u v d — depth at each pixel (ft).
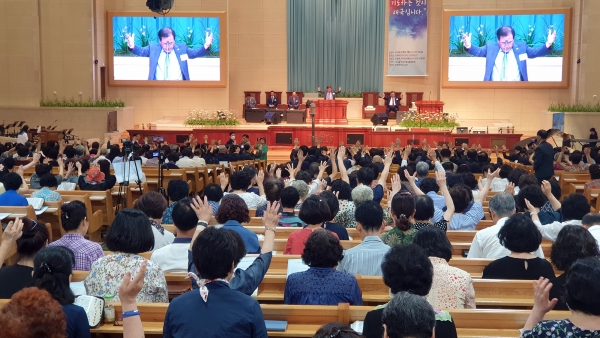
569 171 52.85
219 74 104.37
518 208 28.09
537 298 12.35
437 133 90.07
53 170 46.68
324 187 30.99
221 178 31.35
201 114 94.68
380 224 19.65
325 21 109.19
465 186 27.91
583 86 99.91
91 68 101.65
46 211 31.76
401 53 106.93
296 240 21.65
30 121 97.35
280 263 20.90
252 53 111.34
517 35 101.81
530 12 101.14
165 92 106.32
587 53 99.55
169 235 23.00
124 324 12.17
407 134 90.48
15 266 16.92
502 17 101.65
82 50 101.60
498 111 105.91
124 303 12.26
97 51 103.04
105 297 15.60
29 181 43.96
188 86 104.58
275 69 111.34
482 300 17.76
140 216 16.46
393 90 109.40
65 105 98.07
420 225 21.95
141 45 103.60
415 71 107.14
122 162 39.09
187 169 48.44
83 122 96.78
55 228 32.50
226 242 12.63
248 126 95.35
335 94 106.42
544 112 98.73
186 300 12.35
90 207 34.60
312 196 21.98
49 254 13.80
